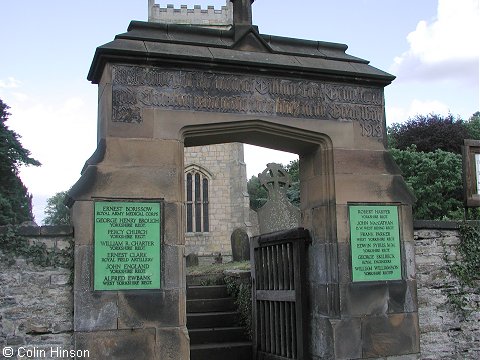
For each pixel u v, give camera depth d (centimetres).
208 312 1021
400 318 696
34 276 605
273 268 836
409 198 723
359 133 717
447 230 778
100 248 602
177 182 635
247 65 670
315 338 714
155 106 639
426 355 742
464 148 809
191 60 650
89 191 603
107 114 623
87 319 588
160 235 621
